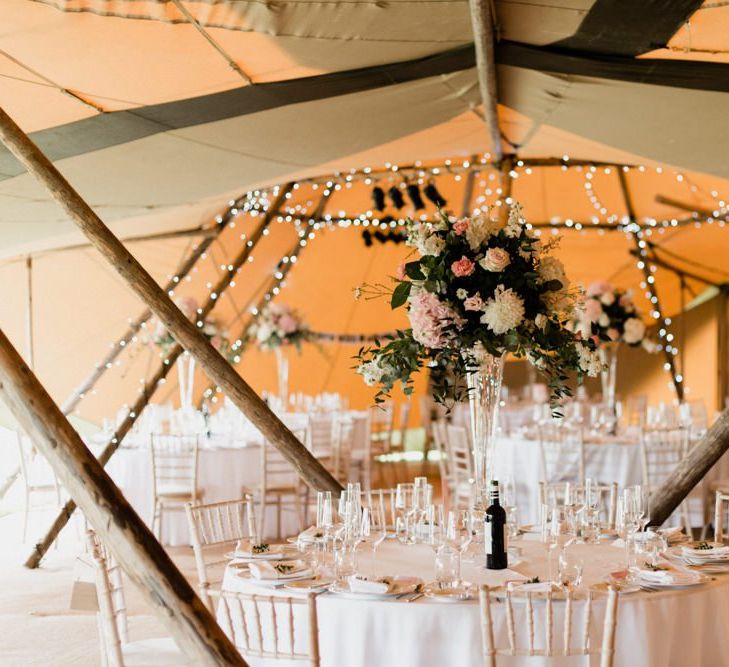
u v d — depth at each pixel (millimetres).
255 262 11273
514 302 3379
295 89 5043
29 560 6410
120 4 3812
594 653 2824
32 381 2566
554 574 3324
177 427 8242
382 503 4309
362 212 11656
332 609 3051
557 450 7031
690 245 11852
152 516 7164
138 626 4906
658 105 5414
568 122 6367
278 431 4992
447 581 3146
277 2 3951
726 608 3197
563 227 11320
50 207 5887
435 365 3592
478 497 3688
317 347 12828
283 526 7637
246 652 2809
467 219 3502
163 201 6605
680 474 5039
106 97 4734
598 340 3635
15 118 4855
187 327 4797
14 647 4656
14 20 3896
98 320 9500
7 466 8875
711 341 13172
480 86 5781
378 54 4801
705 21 4176
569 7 4297
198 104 4969
